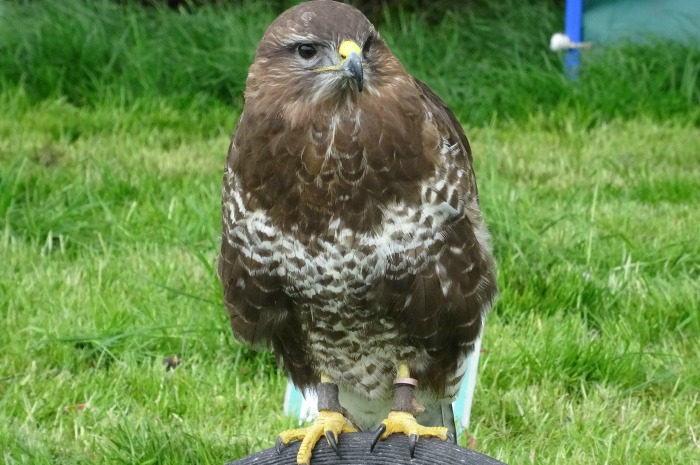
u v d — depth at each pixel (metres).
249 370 10.05
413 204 6.74
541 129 17.73
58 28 18.94
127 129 17.27
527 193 13.74
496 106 18.52
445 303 7.00
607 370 9.80
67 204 13.24
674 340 10.41
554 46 19.39
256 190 6.77
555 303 10.84
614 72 18.61
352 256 6.77
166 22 19.78
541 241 11.66
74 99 18.55
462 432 8.72
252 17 20.41
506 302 10.79
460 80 19.34
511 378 9.77
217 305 10.60
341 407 7.50
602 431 8.95
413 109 6.74
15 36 18.97
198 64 18.92
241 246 6.99
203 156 15.99
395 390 7.36
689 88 18.25
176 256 11.89
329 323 7.18
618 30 19.45
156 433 8.57
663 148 16.38
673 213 13.38
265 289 7.07
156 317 10.57
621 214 13.07
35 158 15.50
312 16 6.74
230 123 17.80
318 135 6.61
